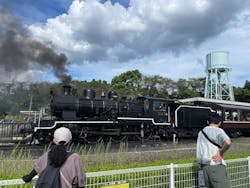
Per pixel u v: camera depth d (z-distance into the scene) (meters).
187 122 20.70
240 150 13.80
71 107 15.34
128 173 3.96
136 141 17.69
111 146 14.91
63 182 2.83
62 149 2.94
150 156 10.51
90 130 15.62
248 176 5.61
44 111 16.59
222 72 44.25
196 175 4.88
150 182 4.20
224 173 4.48
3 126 14.41
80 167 2.98
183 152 12.12
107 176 3.73
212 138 4.55
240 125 24.45
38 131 13.89
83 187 2.99
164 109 19.75
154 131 18.83
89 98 16.45
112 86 49.47
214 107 23.41
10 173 5.19
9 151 11.61
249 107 27.44
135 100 18.86
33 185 3.25
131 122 17.14
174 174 4.53
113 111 16.59
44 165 2.96
